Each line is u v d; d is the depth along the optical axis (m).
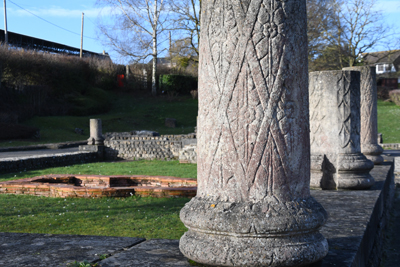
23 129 23.30
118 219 5.71
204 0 2.46
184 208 2.47
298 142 2.31
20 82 28.61
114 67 39.88
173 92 39.78
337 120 5.86
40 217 5.88
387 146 19.56
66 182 9.22
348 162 5.72
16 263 2.44
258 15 2.24
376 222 4.58
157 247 2.76
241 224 2.15
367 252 3.40
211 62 2.36
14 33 34.50
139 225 5.33
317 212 2.30
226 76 2.29
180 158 15.51
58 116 29.81
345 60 35.25
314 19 28.59
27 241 2.97
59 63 32.69
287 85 2.27
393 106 34.56
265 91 2.23
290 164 2.26
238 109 2.25
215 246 2.21
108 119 30.52
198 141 2.52
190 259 2.40
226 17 2.29
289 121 2.26
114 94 39.16
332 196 5.11
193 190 7.51
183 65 39.84
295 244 2.18
